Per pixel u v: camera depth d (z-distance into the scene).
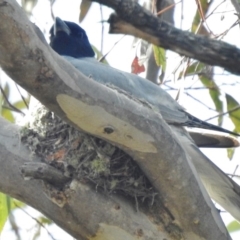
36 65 5.65
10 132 7.38
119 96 6.29
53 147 7.27
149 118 6.41
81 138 7.24
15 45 5.45
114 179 7.12
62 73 5.89
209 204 6.95
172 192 6.81
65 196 6.97
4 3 5.25
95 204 7.02
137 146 6.51
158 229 7.08
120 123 6.34
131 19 5.56
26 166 6.84
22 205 10.11
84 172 7.08
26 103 9.63
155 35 5.57
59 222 7.11
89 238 7.12
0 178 7.11
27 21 5.45
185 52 5.56
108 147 7.18
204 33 9.20
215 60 5.52
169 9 9.37
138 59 9.57
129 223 7.05
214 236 7.02
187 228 7.04
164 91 8.82
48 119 7.45
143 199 7.12
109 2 5.54
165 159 6.59
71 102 6.07
